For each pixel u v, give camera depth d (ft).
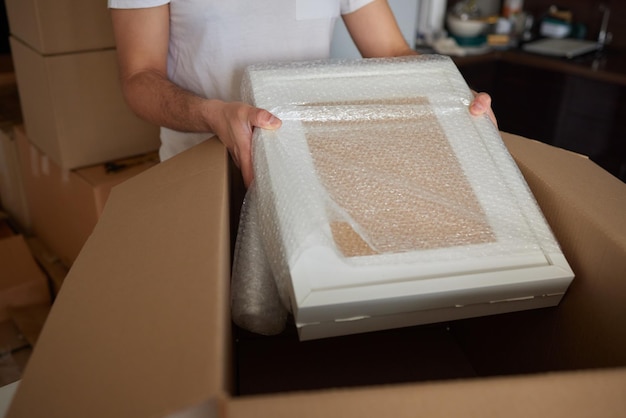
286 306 2.18
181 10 3.22
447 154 2.49
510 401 1.38
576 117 8.09
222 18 3.22
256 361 2.89
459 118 2.65
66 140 5.12
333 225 2.18
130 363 1.53
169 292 1.76
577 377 1.43
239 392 2.74
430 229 2.24
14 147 6.27
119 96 5.23
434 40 8.51
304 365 2.89
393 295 2.03
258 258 2.41
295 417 1.31
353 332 2.15
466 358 3.02
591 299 2.26
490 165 2.49
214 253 1.89
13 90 6.73
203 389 1.39
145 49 3.17
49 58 4.80
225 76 3.35
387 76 2.79
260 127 2.43
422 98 2.71
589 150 8.15
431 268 2.11
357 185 2.31
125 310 1.73
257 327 2.38
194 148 2.72
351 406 1.32
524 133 8.74
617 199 2.41
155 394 1.42
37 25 4.70
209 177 2.37
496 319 2.80
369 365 2.92
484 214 2.32
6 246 5.78
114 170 5.29
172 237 2.03
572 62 8.02
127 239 2.10
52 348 1.64
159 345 1.57
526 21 9.21
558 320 2.45
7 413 1.45
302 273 2.03
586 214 2.29
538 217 2.36
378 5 3.66
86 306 1.79
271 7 3.27
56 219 5.91
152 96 3.00
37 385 1.52
